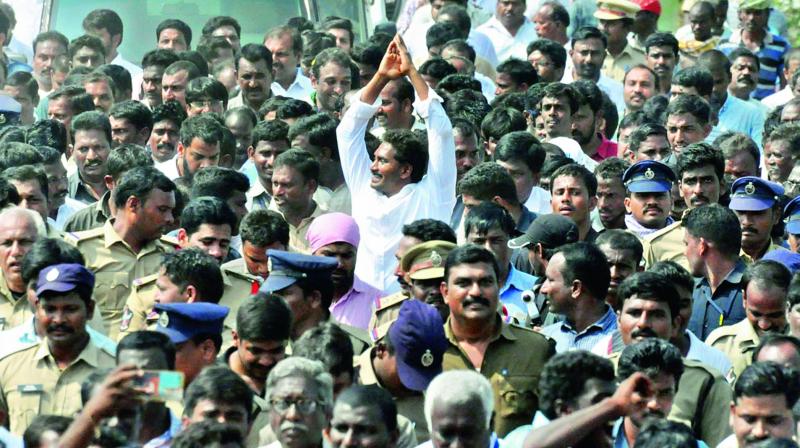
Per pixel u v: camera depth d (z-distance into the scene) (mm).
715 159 26344
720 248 23469
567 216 25391
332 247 22781
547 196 27281
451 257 20203
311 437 17359
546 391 17969
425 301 21188
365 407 17109
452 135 25609
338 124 27656
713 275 23594
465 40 37844
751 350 21812
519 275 23312
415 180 25500
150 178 23828
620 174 26406
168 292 21062
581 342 21625
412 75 25625
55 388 20344
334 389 18641
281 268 20844
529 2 42938
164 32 38562
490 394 17141
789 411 18219
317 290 20906
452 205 25547
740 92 37781
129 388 16469
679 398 19859
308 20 40469
